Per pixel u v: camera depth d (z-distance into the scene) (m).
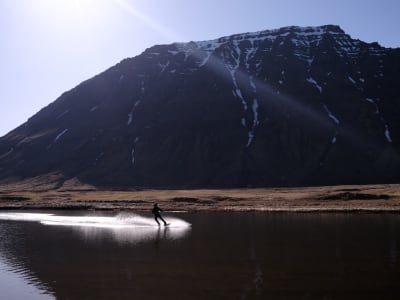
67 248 28.52
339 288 16.98
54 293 17.02
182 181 188.12
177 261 23.27
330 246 27.56
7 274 20.50
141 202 83.88
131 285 18.06
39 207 80.81
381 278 18.56
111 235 35.78
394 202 64.56
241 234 34.97
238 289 17.09
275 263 22.28
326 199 75.44
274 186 174.62
